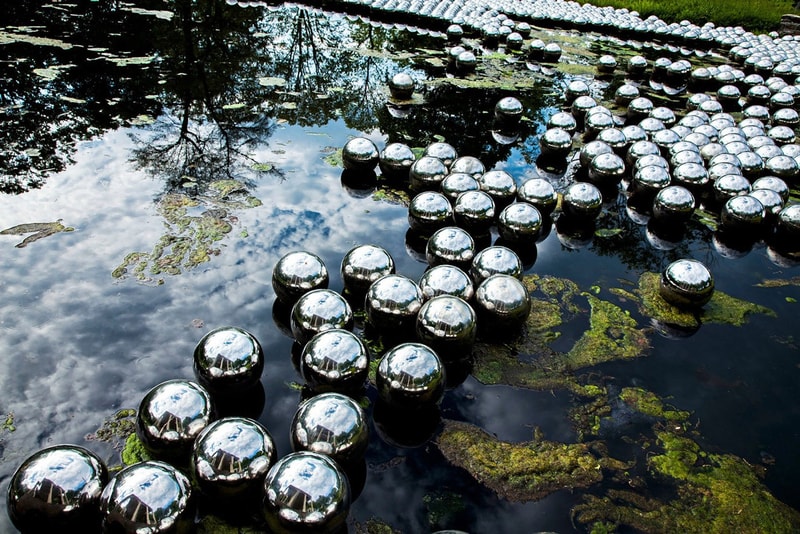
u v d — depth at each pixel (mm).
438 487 2021
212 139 4344
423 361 2078
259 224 3391
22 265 2842
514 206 3318
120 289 2768
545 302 2988
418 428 2230
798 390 2578
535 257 3387
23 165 3693
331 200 3727
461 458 2131
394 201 3791
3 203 3295
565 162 4680
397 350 2119
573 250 3496
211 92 5168
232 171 3930
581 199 3617
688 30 8867
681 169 4016
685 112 6086
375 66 6414
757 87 6316
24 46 5539
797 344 2863
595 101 5582
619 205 4055
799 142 5477
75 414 2154
